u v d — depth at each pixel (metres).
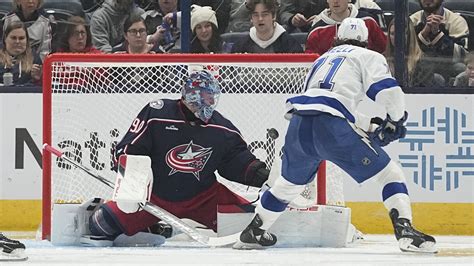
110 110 17.84
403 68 20.20
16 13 20.91
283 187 14.01
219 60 16.69
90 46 20.80
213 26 20.27
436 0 20.27
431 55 20.36
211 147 15.15
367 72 13.48
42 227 16.53
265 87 17.80
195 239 14.27
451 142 20.05
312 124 13.51
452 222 19.97
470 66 20.44
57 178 17.36
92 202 15.09
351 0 20.31
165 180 15.19
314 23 20.30
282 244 14.98
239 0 20.28
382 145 13.73
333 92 13.55
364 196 19.83
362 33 14.22
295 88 17.75
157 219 14.93
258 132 17.91
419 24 20.28
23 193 19.97
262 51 20.31
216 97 14.98
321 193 16.67
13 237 18.09
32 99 19.94
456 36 20.36
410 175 20.00
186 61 16.64
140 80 17.89
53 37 20.94
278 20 20.38
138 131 14.88
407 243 13.55
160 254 13.24
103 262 11.88
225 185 16.16
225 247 14.69
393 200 13.71
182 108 15.08
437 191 20.02
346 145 13.47
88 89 17.73
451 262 12.07
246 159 15.19
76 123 17.73
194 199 15.40
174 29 20.56
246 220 15.16
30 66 20.75
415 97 20.02
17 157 19.94
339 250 14.34
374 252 13.91
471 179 19.98
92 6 20.80
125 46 20.67
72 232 14.93
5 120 19.92
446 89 20.02
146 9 20.58
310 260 12.27
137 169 14.50
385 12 20.31
